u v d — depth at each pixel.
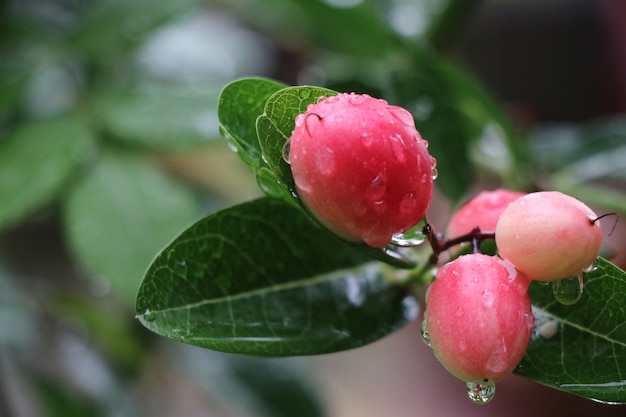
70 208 0.31
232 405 0.38
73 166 0.32
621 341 0.23
